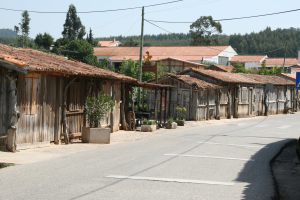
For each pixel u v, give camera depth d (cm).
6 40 12300
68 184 627
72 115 1312
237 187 648
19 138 1002
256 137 1562
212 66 4722
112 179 677
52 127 1170
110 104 1348
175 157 965
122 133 1661
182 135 1589
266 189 639
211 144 1276
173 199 550
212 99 2634
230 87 2872
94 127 1309
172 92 2528
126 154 1002
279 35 14588
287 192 647
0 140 972
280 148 1230
